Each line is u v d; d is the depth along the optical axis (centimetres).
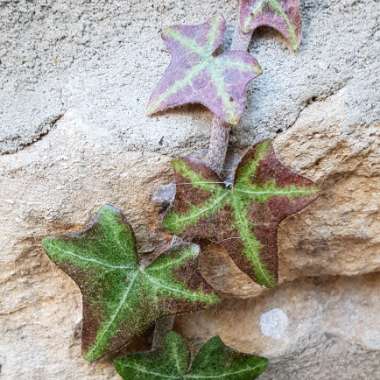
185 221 19
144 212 20
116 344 20
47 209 20
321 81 19
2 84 19
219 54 19
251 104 19
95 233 19
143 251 20
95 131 19
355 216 20
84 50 20
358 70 19
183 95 19
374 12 19
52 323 21
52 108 19
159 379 20
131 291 19
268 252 19
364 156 20
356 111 19
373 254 21
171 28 19
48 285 21
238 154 20
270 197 19
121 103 19
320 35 19
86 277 19
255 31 20
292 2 19
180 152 19
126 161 19
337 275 22
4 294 21
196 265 19
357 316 23
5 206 20
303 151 20
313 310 22
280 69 19
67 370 21
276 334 22
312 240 21
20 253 20
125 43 20
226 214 19
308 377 23
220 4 20
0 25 19
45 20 19
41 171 19
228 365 21
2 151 19
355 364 23
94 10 19
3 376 21
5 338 21
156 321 21
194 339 22
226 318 22
